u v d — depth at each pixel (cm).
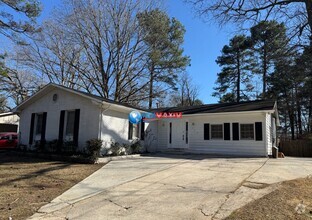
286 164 1044
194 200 543
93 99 1234
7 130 2470
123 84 2312
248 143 1453
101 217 458
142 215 464
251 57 3091
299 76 1375
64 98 1398
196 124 1658
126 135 1444
